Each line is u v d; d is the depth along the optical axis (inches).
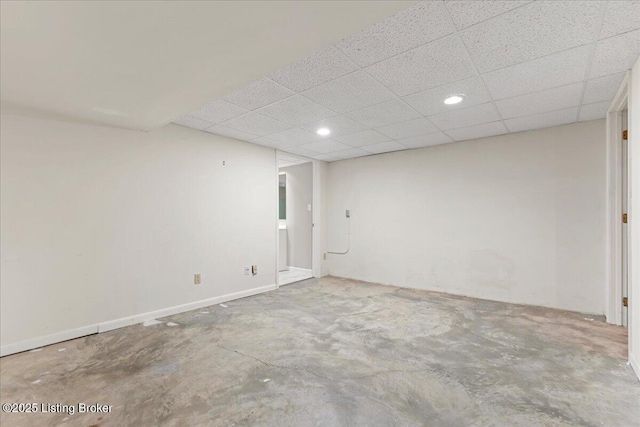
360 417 65.6
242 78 81.0
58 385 78.1
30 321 99.9
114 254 119.0
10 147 97.0
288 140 164.7
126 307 121.9
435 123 134.9
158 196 132.0
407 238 188.1
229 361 91.0
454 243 170.1
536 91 101.3
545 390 75.2
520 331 113.7
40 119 102.7
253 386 77.5
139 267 125.9
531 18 63.4
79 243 110.4
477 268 162.6
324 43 65.9
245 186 167.8
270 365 88.4
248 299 160.9
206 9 52.8
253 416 65.9
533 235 146.6
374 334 111.7
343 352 97.0
